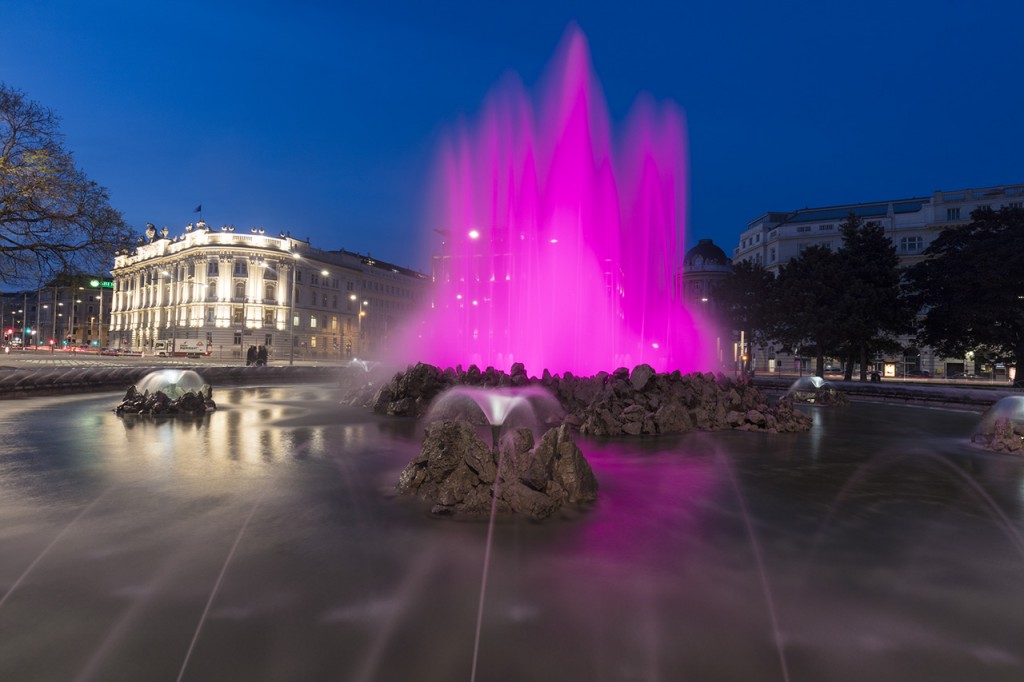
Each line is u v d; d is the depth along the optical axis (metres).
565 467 6.71
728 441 12.09
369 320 121.06
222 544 4.93
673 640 3.41
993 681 3.01
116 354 83.12
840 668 3.13
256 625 3.49
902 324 38.75
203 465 8.36
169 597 3.86
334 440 10.92
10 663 3.03
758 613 3.80
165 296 109.94
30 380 19.27
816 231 82.12
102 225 27.42
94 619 3.54
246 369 30.64
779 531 5.63
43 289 30.59
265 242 100.75
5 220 25.50
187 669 2.99
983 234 38.69
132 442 10.38
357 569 4.43
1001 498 7.14
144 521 5.56
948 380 57.88
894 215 75.38
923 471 8.91
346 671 2.99
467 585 4.16
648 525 5.78
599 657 3.18
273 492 6.79
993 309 36.25
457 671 3.01
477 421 14.06
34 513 5.79
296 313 103.25
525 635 3.43
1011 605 3.99
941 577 4.48
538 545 5.10
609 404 13.76
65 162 26.11
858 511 6.43
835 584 4.32
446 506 6.08
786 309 41.09
